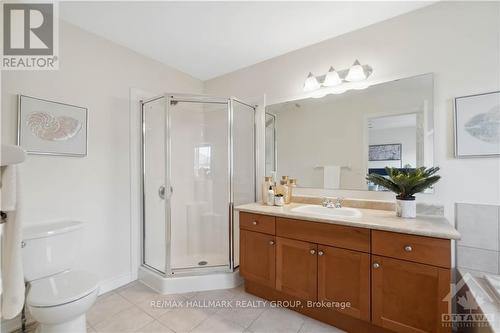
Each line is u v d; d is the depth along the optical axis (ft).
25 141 5.47
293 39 7.23
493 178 5.02
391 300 4.63
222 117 8.95
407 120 6.03
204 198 9.25
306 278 5.66
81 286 4.77
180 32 6.82
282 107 8.17
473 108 5.20
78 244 5.79
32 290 4.60
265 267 6.38
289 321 5.70
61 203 6.09
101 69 6.97
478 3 5.19
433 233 4.19
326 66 7.27
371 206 6.39
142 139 8.07
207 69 9.27
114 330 5.36
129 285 7.46
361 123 6.72
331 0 5.55
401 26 6.09
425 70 5.79
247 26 6.55
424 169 5.35
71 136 6.24
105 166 7.06
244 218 6.83
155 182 8.04
